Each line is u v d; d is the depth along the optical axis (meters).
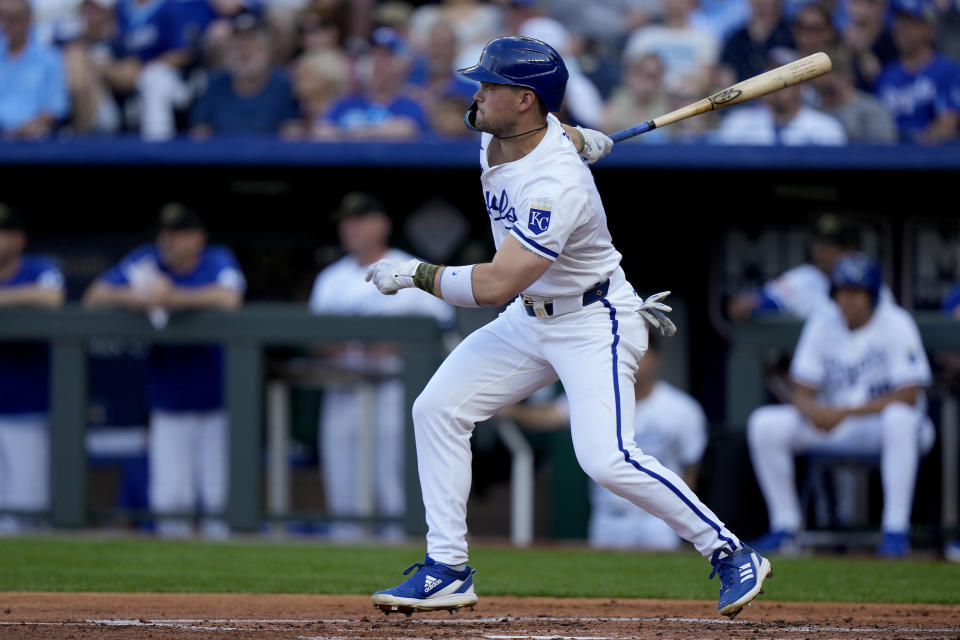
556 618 14.68
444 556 13.76
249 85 32.66
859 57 32.03
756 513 25.41
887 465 23.89
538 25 32.72
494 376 13.81
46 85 33.16
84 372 26.06
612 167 31.52
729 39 32.69
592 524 26.72
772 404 26.72
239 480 25.69
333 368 25.73
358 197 26.94
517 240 12.62
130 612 14.97
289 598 16.81
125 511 26.09
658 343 25.16
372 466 25.62
